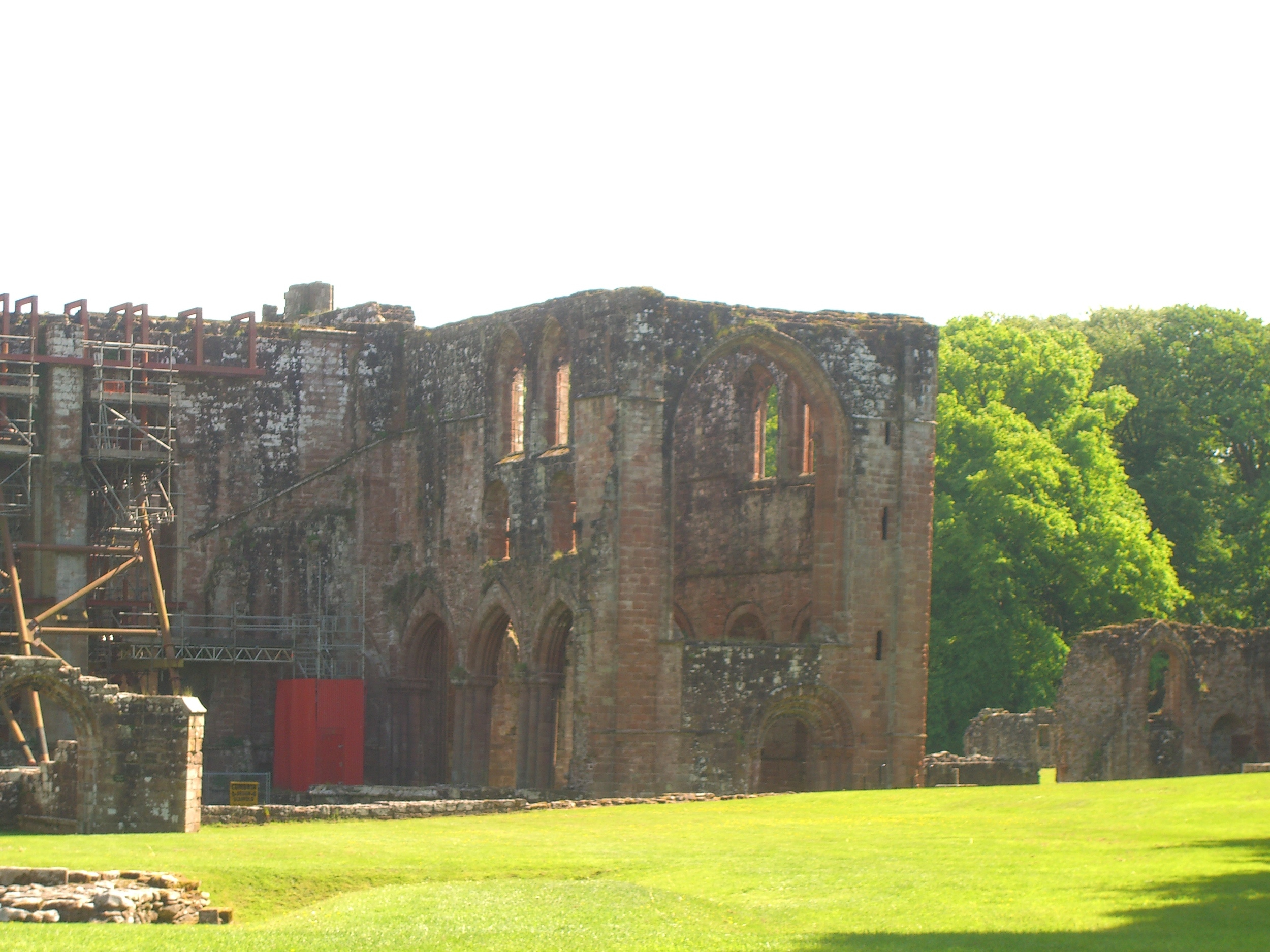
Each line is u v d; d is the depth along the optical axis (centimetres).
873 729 6088
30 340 6469
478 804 4844
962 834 3981
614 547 5775
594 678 5775
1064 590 7925
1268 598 9188
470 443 6512
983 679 7506
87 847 3838
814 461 6331
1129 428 9712
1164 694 6956
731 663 5900
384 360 6950
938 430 7888
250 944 2805
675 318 5884
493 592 6316
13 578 6094
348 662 6794
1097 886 3116
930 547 6231
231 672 6744
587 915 3042
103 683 4412
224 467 6825
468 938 2850
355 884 3494
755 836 4116
